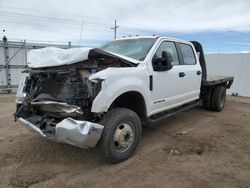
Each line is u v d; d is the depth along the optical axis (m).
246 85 12.15
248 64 12.00
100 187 3.34
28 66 4.27
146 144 4.85
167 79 5.02
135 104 4.55
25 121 4.03
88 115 3.74
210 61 13.49
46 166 3.89
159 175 3.65
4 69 12.33
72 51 3.72
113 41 5.64
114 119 3.77
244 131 5.83
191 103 6.58
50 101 3.77
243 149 4.70
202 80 6.81
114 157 3.86
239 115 7.48
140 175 3.64
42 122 3.83
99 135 3.49
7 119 6.63
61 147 4.62
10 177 3.55
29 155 4.28
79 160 4.11
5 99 10.10
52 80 4.01
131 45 5.14
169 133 5.57
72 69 3.69
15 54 12.52
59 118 3.86
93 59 3.90
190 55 6.23
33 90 4.21
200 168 3.88
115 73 3.84
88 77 3.65
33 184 3.39
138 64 4.40
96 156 4.25
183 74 5.59
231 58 12.61
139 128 4.22
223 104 8.09
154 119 4.91
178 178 3.57
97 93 3.60
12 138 5.11
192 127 6.09
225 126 6.23
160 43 5.04
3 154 4.31
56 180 3.49
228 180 3.53
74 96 3.63
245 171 3.81
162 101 4.99
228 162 4.12
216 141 5.09
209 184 3.42
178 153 4.45
